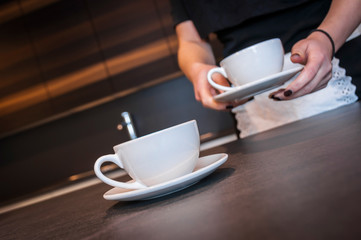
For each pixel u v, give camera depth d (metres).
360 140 0.38
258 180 0.36
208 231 0.25
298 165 0.37
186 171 0.44
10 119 2.64
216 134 2.27
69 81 2.57
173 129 0.42
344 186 0.25
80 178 2.43
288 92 0.58
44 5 2.55
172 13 1.17
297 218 0.22
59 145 2.58
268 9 0.98
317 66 0.58
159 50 2.45
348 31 0.69
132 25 2.46
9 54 2.61
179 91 2.38
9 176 2.66
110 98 2.54
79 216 0.48
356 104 0.74
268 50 0.55
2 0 2.58
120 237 0.32
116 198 0.42
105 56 2.51
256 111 1.06
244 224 0.24
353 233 0.18
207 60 1.06
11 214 0.77
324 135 0.49
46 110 2.60
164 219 0.33
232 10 1.02
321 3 0.95
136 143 0.41
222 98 0.59
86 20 2.52
